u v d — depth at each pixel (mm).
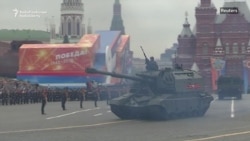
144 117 28266
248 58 118375
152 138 18188
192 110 29219
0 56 91938
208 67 119125
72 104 49188
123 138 18234
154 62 29516
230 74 118938
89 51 79125
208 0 120625
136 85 28844
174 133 20031
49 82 79875
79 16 168375
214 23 120000
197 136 18750
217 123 24891
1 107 43188
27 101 52094
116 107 28047
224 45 119688
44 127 23062
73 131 21031
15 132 20656
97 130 21500
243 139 17719
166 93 28141
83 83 78938
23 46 82062
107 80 78000
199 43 120000
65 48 79938
